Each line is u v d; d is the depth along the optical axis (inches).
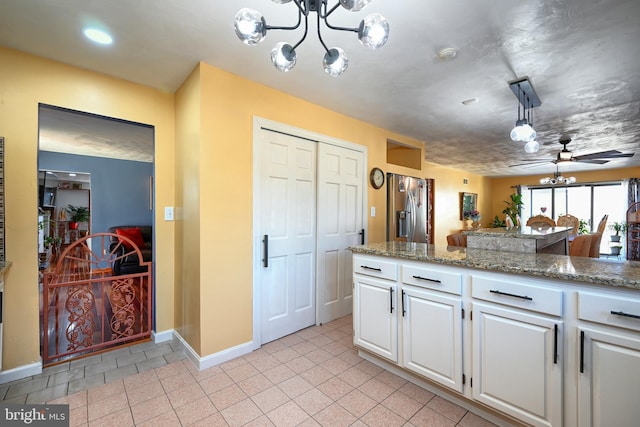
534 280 56.7
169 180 106.3
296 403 70.4
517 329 58.5
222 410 67.9
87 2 60.6
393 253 79.3
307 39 74.8
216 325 88.8
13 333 79.8
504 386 60.2
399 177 164.9
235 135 93.8
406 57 83.4
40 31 71.0
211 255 87.9
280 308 107.3
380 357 84.2
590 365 50.8
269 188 103.7
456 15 65.3
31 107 81.7
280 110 106.0
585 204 317.1
